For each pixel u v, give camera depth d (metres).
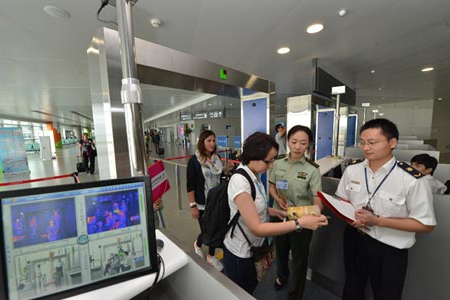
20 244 0.56
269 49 3.08
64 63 3.39
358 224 1.02
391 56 3.52
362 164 1.18
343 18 2.26
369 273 1.16
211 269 0.74
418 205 0.94
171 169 6.75
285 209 1.46
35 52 2.92
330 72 4.52
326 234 1.64
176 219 2.93
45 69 3.70
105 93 1.03
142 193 0.70
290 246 1.50
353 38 2.78
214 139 1.93
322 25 2.40
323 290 1.67
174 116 15.77
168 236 0.97
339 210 1.05
